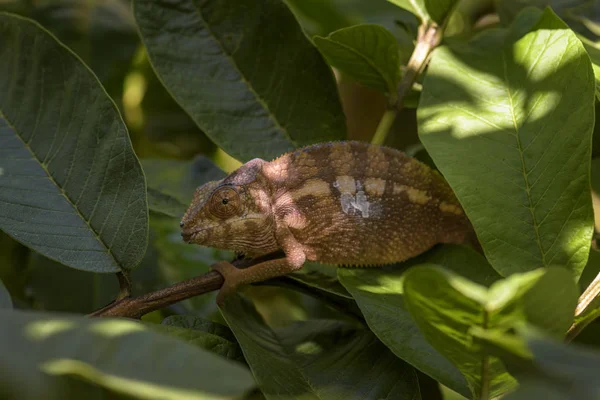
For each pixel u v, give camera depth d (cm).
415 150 121
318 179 113
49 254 106
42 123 108
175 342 94
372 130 138
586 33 124
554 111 108
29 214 107
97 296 122
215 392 93
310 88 117
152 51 116
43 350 94
